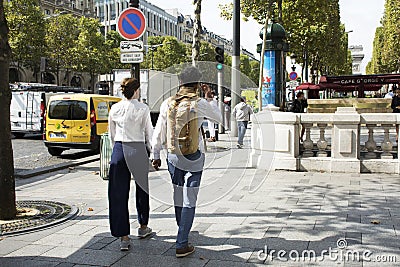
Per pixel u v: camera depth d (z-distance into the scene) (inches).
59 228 227.1
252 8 1007.6
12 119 815.7
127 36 350.0
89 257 185.2
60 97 555.8
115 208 190.4
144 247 196.7
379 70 2770.7
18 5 1606.8
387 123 368.2
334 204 265.6
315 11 1141.1
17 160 531.8
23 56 1675.7
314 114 380.2
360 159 372.8
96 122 544.7
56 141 549.3
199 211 252.7
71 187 341.4
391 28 1472.7
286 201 274.8
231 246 194.9
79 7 3078.2
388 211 247.9
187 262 177.9
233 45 619.5
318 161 375.6
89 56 2004.2
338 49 1717.5
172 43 2711.6
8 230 220.4
